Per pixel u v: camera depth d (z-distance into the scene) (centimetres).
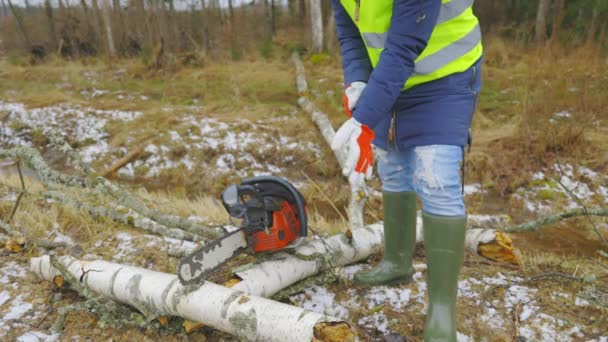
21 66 1374
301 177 658
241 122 767
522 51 1142
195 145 714
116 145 748
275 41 1688
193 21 1562
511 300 252
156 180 679
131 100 954
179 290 209
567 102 654
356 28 211
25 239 315
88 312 241
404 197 241
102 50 1488
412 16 162
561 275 257
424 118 192
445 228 192
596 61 740
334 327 172
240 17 1605
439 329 196
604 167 564
